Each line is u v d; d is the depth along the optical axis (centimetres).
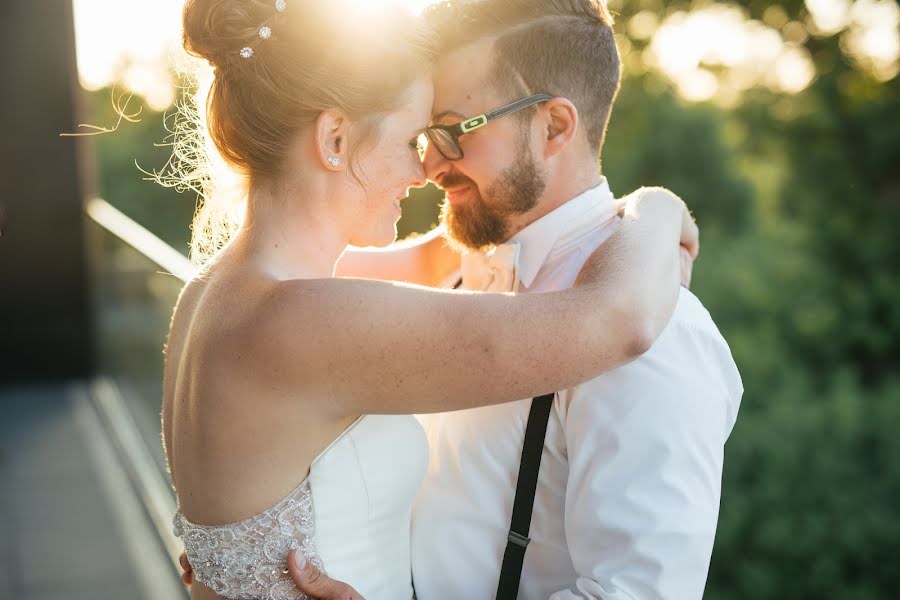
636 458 145
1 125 664
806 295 1547
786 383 1398
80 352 691
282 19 138
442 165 173
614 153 1600
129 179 1803
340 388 133
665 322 142
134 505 464
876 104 1842
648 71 1841
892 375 1518
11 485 491
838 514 1231
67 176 674
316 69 138
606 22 176
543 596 162
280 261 143
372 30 142
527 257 175
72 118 674
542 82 167
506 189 171
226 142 145
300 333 132
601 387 150
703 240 1548
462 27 169
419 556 166
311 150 142
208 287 146
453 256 209
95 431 578
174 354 155
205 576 146
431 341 130
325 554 143
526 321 131
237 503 139
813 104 1873
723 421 153
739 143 1823
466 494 165
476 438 164
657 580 142
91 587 382
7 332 679
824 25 1914
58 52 666
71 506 464
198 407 140
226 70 142
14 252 675
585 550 149
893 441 1280
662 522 143
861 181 1811
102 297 614
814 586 1219
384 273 214
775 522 1239
